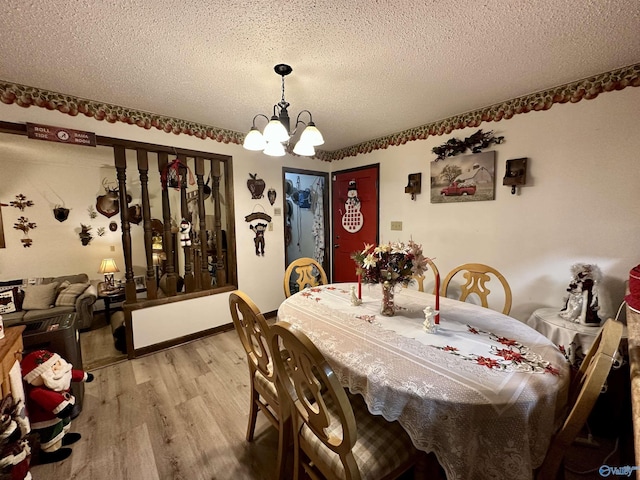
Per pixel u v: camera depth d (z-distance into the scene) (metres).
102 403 1.96
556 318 1.92
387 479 1.02
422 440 0.97
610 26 1.39
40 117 2.09
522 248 2.36
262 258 3.48
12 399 1.25
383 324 1.56
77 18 1.29
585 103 1.99
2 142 3.03
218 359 2.58
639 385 0.69
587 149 2.01
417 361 1.16
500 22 1.36
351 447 0.89
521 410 0.90
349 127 3.02
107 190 4.40
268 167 3.48
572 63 1.76
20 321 2.82
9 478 1.16
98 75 1.85
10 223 3.74
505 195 2.43
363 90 2.11
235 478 1.40
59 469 1.44
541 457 0.94
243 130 3.10
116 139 2.41
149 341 2.69
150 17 1.29
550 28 1.41
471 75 1.90
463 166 2.66
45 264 3.97
